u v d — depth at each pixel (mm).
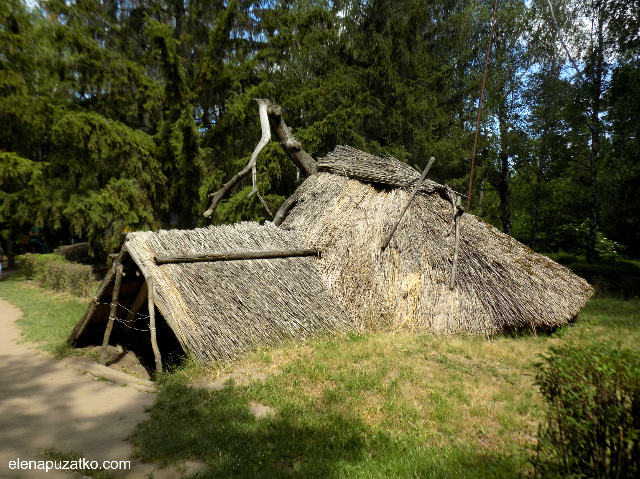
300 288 7641
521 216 26891
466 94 21766
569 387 3053
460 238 9078
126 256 6844
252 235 8344
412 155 20859
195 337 5965
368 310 7887
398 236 8883
